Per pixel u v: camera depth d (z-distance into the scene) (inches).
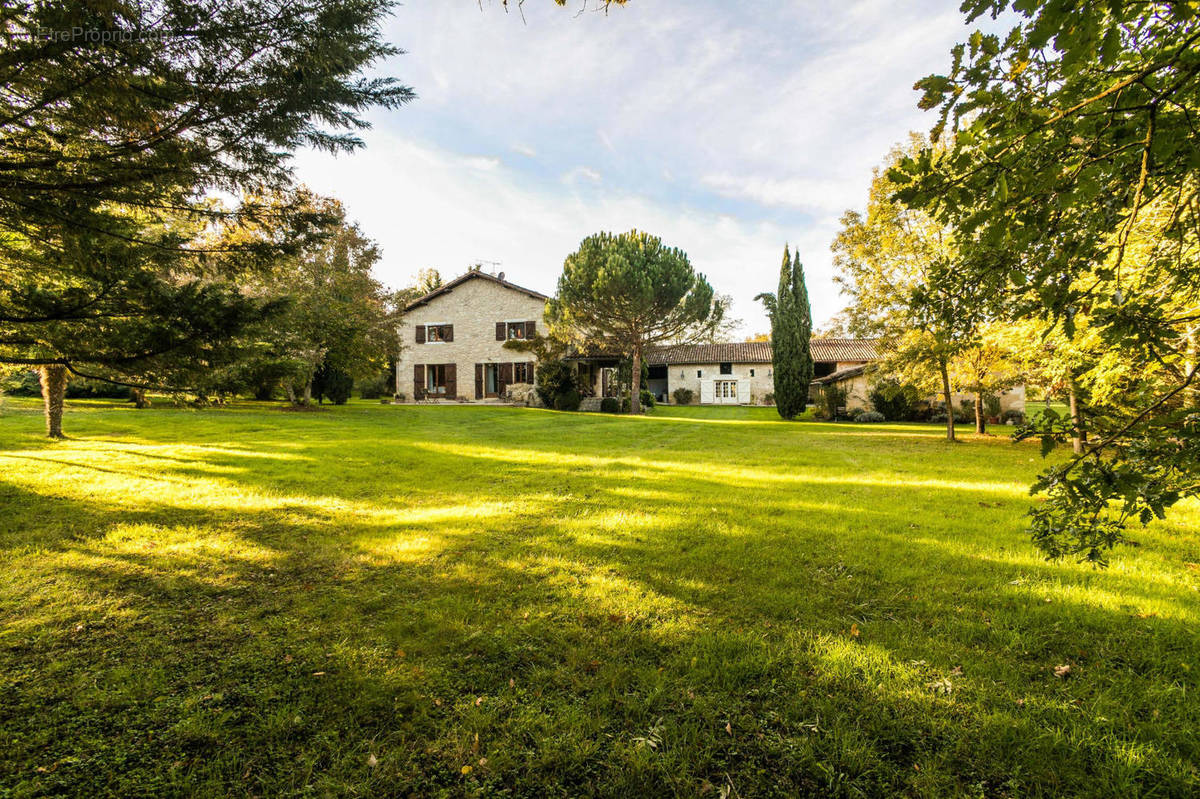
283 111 181.3
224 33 152.6
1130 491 69.7
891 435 701.3
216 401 215.0
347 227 853.8
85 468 312.8
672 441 583.5
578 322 1060.5
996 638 121.0
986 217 77.7
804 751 85.8
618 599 143.9
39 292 171.3
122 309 181.8
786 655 114.7
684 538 201.3
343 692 101.8
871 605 140.6
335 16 167.0
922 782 79.7
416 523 223.1
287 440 463.5
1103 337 84.6
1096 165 73.1
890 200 81.8
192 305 183.8
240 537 199.8
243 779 80.5
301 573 164.2
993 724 91.4
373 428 600.1
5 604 138.3
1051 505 85.8
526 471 359.6
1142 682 102.1
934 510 247.8
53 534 196.1
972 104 71.6
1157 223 159.5
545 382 1061.8
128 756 84.7
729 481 327.0
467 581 157.6
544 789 79.4
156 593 147.4
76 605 138.5
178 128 170.2
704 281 1061.8
